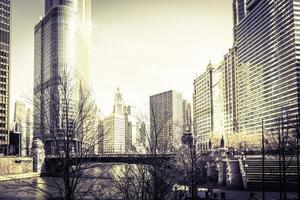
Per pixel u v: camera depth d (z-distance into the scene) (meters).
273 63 184.62
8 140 195.50
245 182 81.75
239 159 86.62
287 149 78.88
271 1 188.62
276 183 79.19
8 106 198.75
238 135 172.12
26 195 68.94
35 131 30.34
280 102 176.25
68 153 24.53
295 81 166.25
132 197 27.17
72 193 25.12
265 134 124.50
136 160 28.77
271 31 187.88
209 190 77.25
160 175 26.31
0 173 130.62
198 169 58.41
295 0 170.88
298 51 168.00
